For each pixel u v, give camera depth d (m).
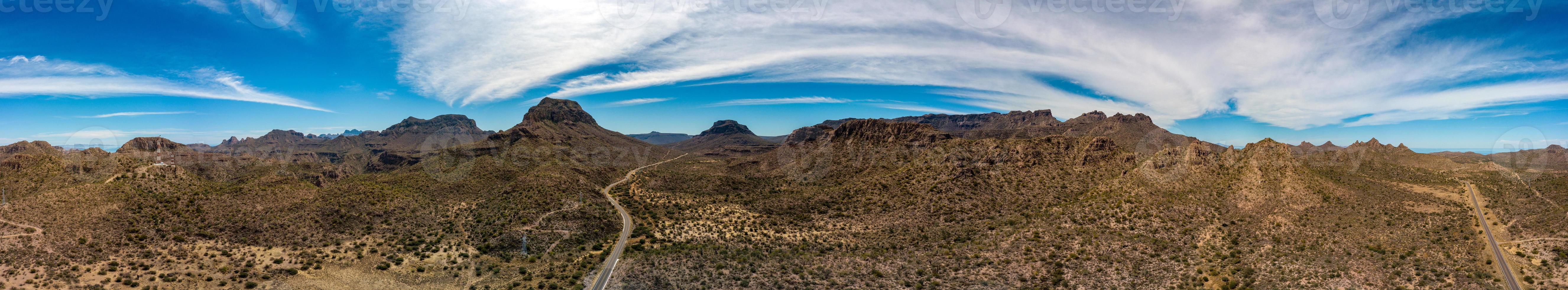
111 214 85.88
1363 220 82.75
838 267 86.88
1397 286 66.44
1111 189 106.12
